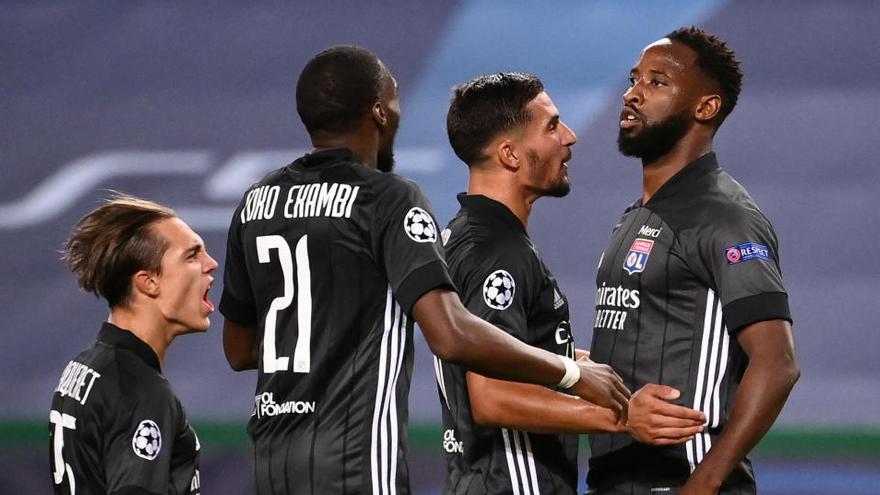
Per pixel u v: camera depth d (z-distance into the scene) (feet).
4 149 115.34
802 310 91.45
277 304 31.07
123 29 128.16
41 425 89.56
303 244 30.60
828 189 100.42
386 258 29.76
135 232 31.53
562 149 35.68
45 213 108.17
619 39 117.08
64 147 114.73
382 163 32.73
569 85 113.50
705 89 35.58
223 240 99.35
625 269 35.24
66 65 124.47
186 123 115.44
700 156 35.78
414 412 85.61
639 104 35.78
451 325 28.76
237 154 111.04
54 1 132.26
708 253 33.60
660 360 34.32
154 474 29.89
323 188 30.71
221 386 90.89
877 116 105.60
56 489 31.24
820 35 114.01
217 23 127.13
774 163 103.40
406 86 115.75
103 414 30.19
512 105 35.09
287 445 30.53
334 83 31.07
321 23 124.98
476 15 122.72
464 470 34.47
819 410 82.84
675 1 120.37
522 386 32.42
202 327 32.37
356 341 30.19
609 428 31.99
